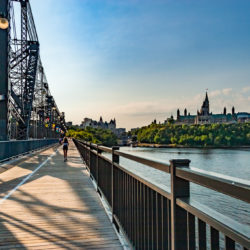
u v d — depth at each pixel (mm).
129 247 3182
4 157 12953
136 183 2877
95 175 7473
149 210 2359
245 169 63250
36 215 4562
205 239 1383
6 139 13742
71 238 3525
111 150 4238
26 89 22953
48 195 6133
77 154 20781
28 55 22797
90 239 3488
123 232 3361
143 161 2416
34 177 8938
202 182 1341
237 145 178875
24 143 18531
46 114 40125
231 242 1137
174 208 1663
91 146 8492
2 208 5004
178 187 1678
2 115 13680
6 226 3996
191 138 188500
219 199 23750
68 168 11523
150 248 2367
